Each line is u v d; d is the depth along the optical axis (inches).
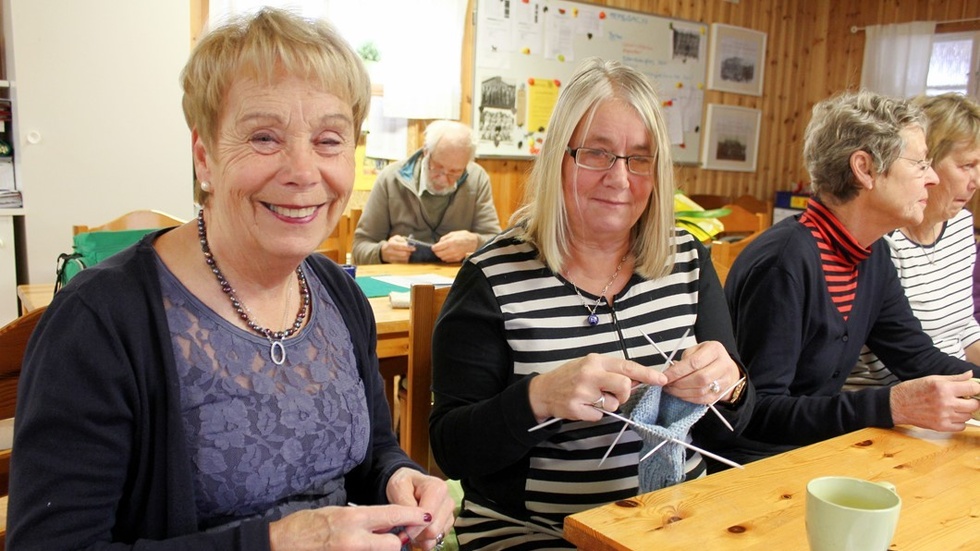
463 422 47.7
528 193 55.1
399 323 76.1
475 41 171.5
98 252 80.3
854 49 233.3
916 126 60.9
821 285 61.5
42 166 124.0
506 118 180.2
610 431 49.4
